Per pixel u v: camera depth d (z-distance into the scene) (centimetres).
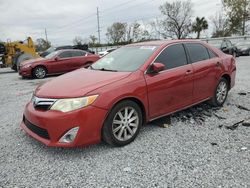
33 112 375
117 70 439
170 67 454
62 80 419
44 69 1270
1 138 440
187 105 488
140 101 403
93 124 355
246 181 296
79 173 325
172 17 5834
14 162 357
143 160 350
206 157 352
